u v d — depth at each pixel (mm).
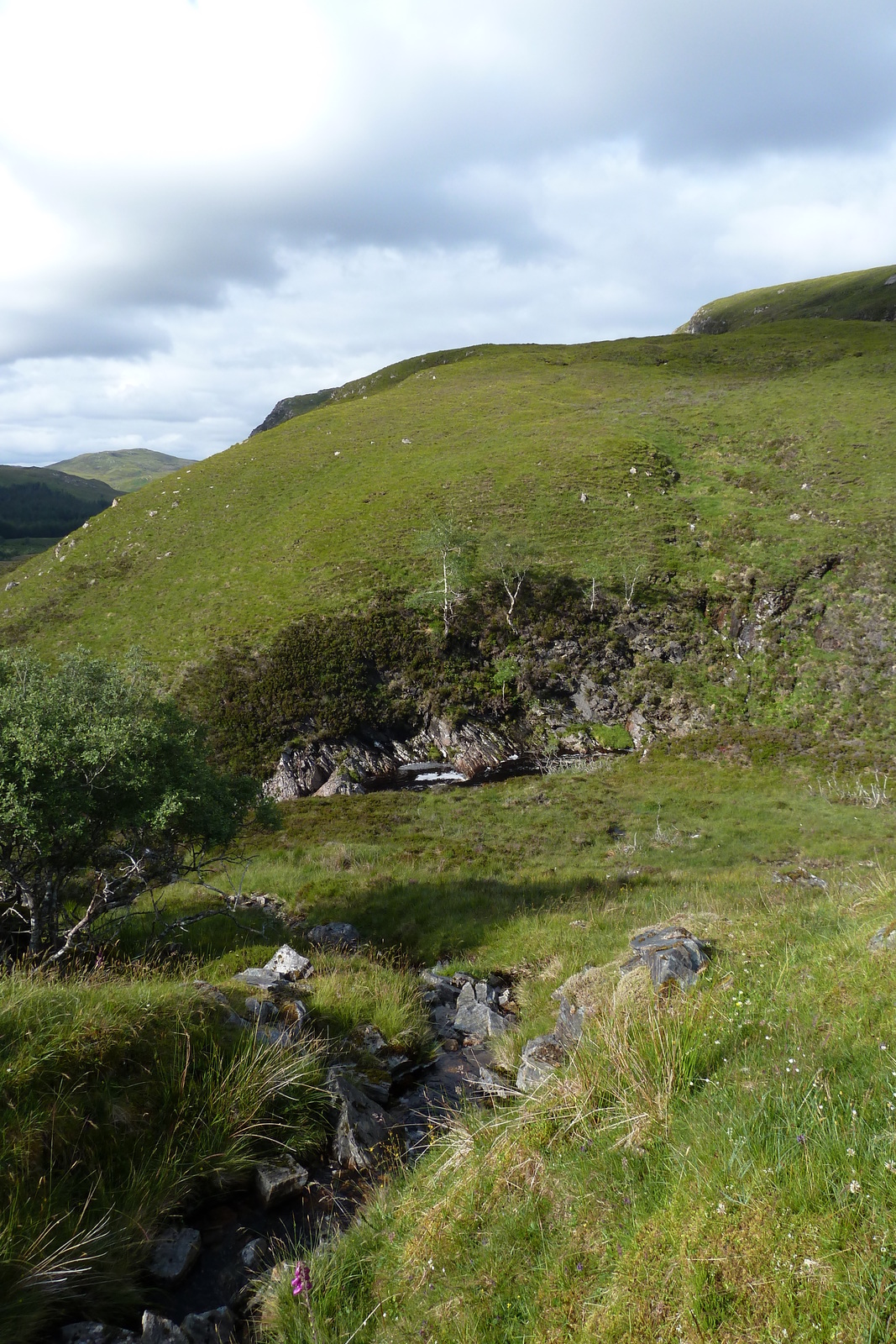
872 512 64250
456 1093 8242
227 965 11672
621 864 27719
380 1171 6582
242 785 16453
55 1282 4547
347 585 63906
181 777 14227
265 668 54656
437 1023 10516
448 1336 3971
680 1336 3322
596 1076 5625
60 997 6738
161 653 58469
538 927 14586
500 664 55906
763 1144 4051
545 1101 5730
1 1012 6258
